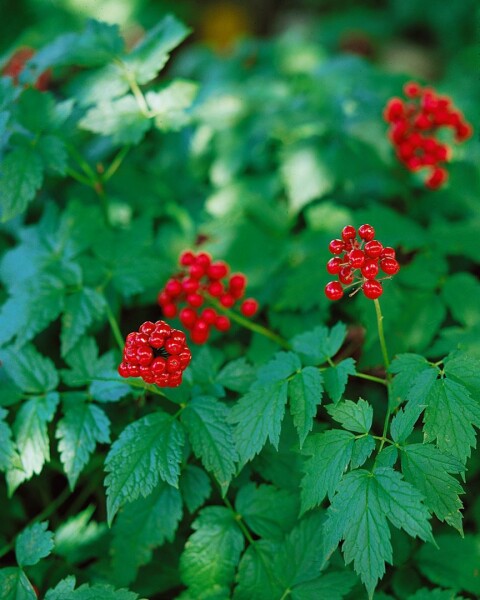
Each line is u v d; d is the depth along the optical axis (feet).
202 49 3.70
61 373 2.15
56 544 2.14
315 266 2.42
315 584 1.95
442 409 1.81
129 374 1.87
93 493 2.37
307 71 3.17
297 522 2.02
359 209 2.72
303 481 1.87
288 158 2.72
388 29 5.36
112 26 2.40
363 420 1.87
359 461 1.82
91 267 2.32
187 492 2.03
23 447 2.06
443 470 1.78
